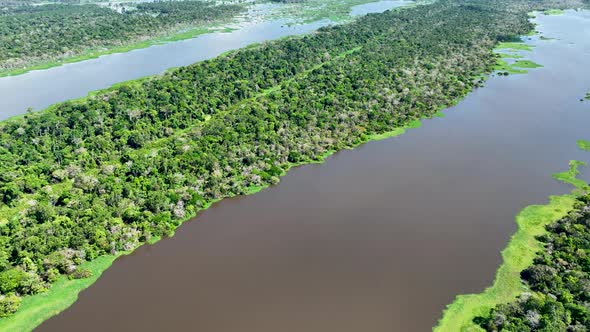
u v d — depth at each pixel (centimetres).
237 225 11912
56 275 10025
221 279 10100
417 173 14238
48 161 14100
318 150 15225
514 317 8650
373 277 10119
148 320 9069
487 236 11356
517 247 10881
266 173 13862
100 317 9162
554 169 14400
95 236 10862
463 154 15375
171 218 12000
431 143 16150
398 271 10281
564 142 16138
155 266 10512
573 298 8962
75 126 15975
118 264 10588
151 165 13588
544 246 10850
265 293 9706
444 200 12850
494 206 12550
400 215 12219
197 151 14362
